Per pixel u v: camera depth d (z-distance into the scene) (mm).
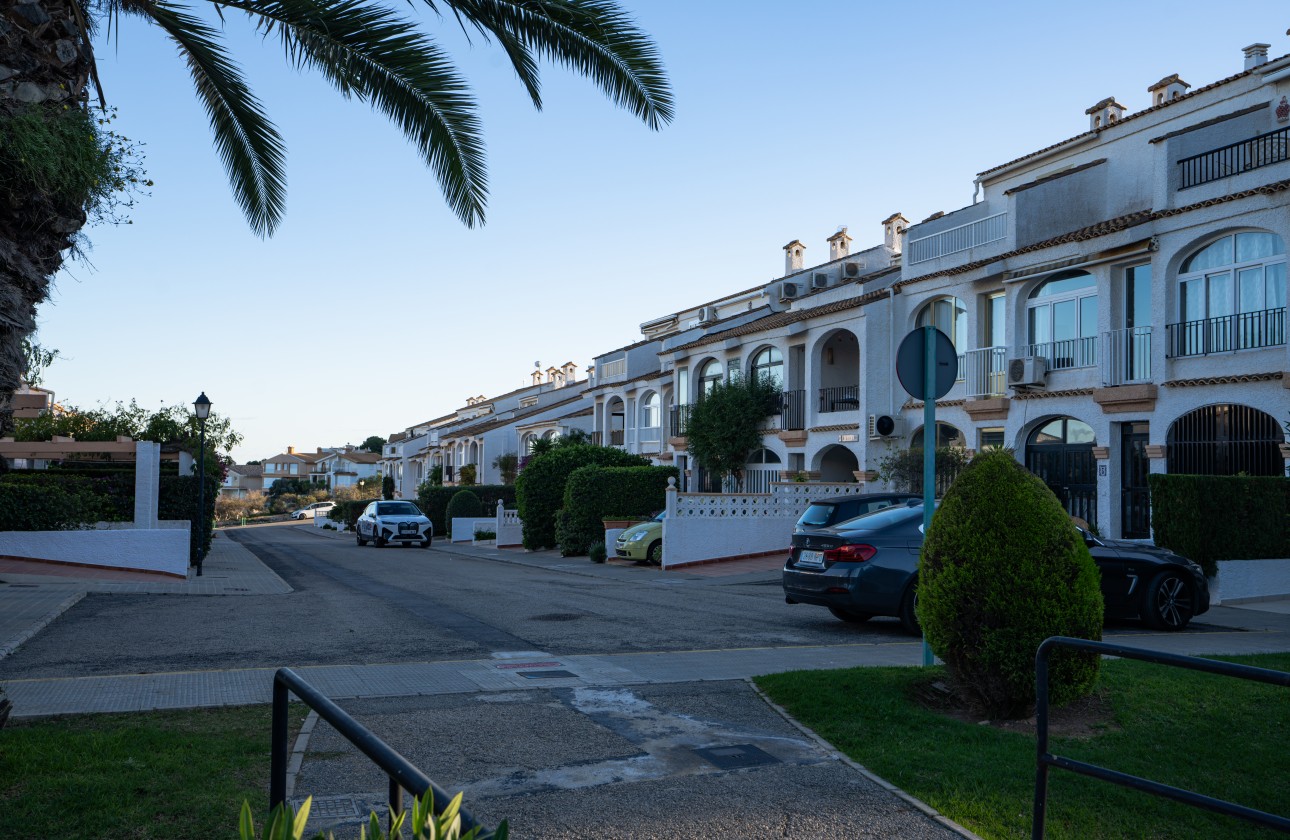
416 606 13977
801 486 25000
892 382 26219
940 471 22312
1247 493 15336
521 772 5480
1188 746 5996
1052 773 5406
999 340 23406
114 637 10555
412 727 6422
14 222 5172
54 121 5191
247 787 5004
